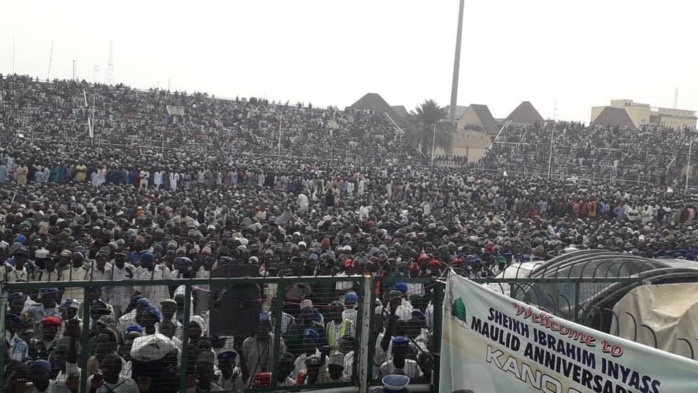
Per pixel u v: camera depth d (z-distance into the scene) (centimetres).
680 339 739
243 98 7025
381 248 1593
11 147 3809
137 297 861
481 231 2231
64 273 1277
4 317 640
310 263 1370
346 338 818
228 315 759
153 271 1330
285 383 792
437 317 792
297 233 1792
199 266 1377
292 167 4122
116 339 759
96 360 743
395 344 820
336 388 785
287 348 812
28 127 5238
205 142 5722
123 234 1584
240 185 3647
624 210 3709
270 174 3766
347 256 1488
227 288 759
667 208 3722
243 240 1658
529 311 595
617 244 2064
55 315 815
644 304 784
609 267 1002
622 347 497
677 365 453
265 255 1430
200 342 757
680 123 10981
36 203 1956
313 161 5412
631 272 1006
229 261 1317
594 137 6831
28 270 1236
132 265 1345
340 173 4034
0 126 5131
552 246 1986
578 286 817
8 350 748
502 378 626
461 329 689
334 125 6906
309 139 6359
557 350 560
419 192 3775
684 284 798
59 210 1883
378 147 6531
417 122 6869
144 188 3186
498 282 805
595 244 2070
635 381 484
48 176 3203
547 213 3731
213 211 2244
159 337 748
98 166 3300
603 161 6184
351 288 866
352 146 6391
